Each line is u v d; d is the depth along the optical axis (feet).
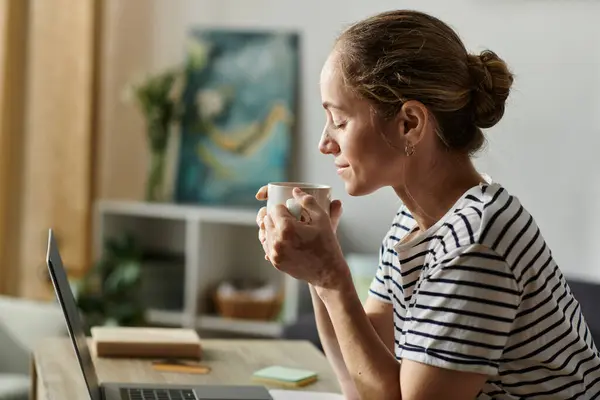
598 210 12.13
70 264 14.37
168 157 14.73
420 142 4.65
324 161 13.97
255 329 13.46
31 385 7.02
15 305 10.75
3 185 14.15
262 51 14.12
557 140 12.37
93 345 6.86
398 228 5.61
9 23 13.97
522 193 12.54
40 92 14.32
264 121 14.05
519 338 4.53
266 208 5.27
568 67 12.30
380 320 5.83
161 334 7.08
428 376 4.35
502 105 4.82
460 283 4.34
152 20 14.82
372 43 4.62
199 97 14.30
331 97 4.74
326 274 4.75
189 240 13.66
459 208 4.64
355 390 5.70
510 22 12.64
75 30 14.21
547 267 4.59
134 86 14.15
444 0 13.07
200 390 5.81
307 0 14.01
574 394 4.69
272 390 5.94
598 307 9.64
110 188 15.03
